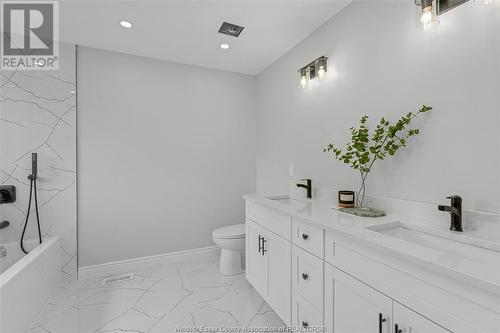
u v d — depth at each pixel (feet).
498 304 2.11
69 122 7.45
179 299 6.64
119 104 8.11
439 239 3.70
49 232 7.25
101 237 7.93
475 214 3.61
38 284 6.02
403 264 2.89
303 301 4.74
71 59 7.47
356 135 5.29
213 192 9.53
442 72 4.03
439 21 4.01
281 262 5.48
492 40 3.45
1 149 6.79
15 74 6.94
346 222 4.11
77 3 5.68
